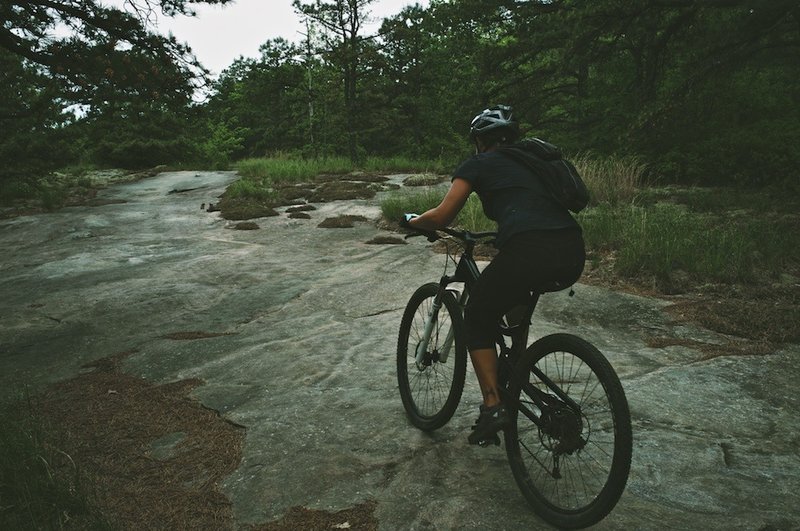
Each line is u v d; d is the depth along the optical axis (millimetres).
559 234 2793
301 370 4703
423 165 23141
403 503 2891
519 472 2914
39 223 13797
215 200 16594
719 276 6695
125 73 8719
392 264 8250
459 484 3039
